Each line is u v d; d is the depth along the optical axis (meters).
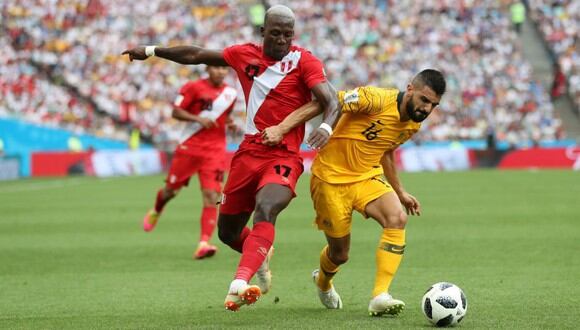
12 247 34.72
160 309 21.12
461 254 30.94
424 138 102.25
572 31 121.31
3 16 111.06
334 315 19.86
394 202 19.64
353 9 121.25
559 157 89.62
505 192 59.16
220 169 32.84
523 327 18.08
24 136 91.81
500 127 105.06
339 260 20.34
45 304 22.11
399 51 115.62
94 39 110.88
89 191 64.81
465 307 18.16
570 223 40.66
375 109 19.39
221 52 20.06
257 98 19.59
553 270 26.92
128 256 31.97
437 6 122.75
